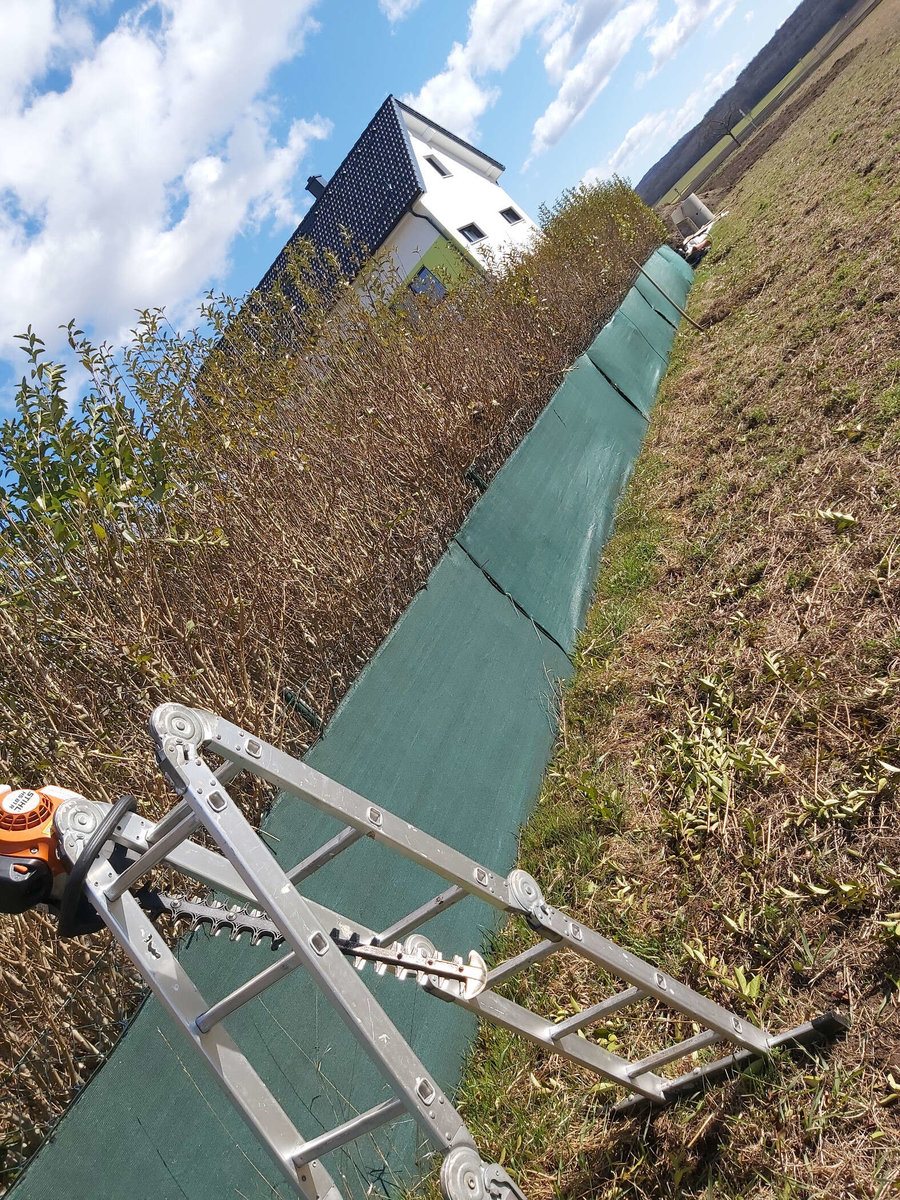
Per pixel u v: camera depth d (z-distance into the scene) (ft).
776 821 10.09
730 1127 7.44
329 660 13.44
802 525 15.14
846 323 21.53
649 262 50.24
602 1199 7.85
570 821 12.91
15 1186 6.88
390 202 66.90
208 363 17.95
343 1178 8.68
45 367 11.64
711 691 13.20
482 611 15.72
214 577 13.06
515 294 28.22
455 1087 10.26
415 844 6.23
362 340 22.03
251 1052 8.61
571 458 23.07
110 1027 8.99
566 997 10.19
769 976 8.63
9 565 10.48
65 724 10.30
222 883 6.34
